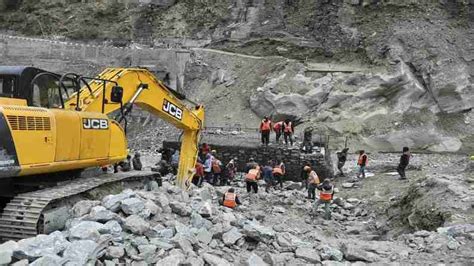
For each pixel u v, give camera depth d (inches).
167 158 824.3
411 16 1314.0
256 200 697.6
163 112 525.3
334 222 622.2
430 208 545.3
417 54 1234.0
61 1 1700.3
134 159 610.2
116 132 436.8
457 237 414.3
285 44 1390.3
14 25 1696.6
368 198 737.6
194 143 581.3
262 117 1219.9
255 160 933.2
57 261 241.4
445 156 1085.1
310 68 1274.6
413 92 1187.9
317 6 1428.4
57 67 1488.7
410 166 926.4
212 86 1346.0
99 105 435.2
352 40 1328.7
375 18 1344.7
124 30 1595.7
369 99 1194.6
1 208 351.9
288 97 1200.8
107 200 336.8
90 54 1473.9
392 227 599.8
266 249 349.4
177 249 298.7
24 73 344.2
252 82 1294.3
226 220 378.3
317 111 1193.4
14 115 313.1
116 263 276.1
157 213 349.4
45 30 1663.4
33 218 305.9
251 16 1491.1
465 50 1235.9
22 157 316.8
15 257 250.1
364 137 1143.0
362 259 351.3
